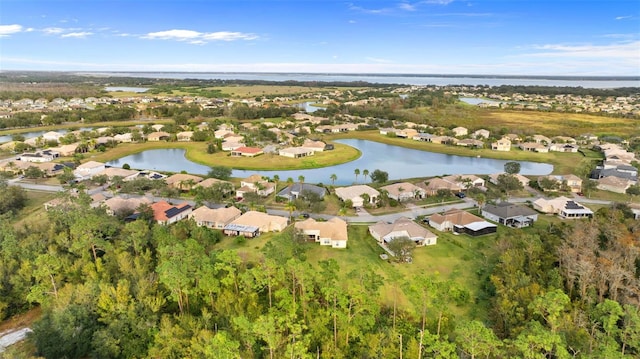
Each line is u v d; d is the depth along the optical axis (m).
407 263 73.06
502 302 54.09
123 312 51.31
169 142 199.25
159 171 142.25
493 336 42.28
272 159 164.25
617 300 54.06
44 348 47.75
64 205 88.31
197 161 162.25
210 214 90.94
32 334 50.78
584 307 54.25
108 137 195.50
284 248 61.84
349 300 50.41
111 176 127.94
